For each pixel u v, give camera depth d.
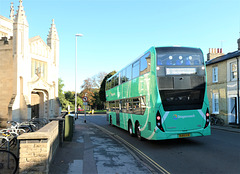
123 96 14.52
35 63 19.23
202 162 6.91
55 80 22.38
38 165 4.73
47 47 20.98
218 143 10.15
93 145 9.41
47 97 20.67
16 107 16.55
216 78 21.25
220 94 20.45
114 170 5.81
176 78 9.13
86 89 62.91
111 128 17.86
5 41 17.50
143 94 10.34
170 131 8.98
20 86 17.20
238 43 20.92
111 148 8.77
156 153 8.32
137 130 11.58
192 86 9.26
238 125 17.25
